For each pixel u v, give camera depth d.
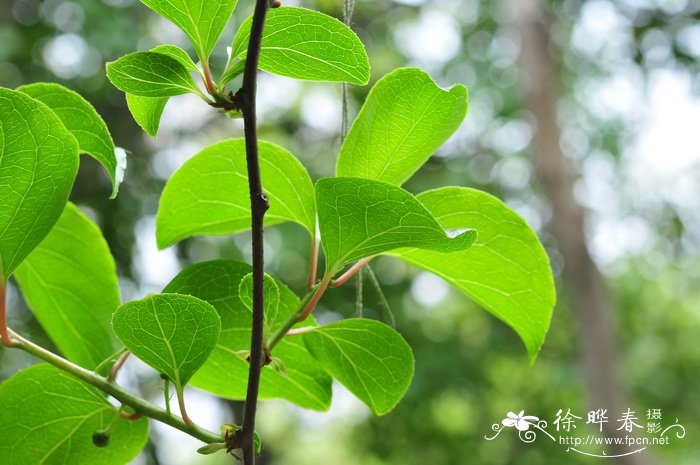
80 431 1.24
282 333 1.08
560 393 10.15
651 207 11.48
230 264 1.22
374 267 8.60
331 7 5.77
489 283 1.29
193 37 0.98
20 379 1.19
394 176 1.23
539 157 8.33
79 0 6.38
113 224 6.57
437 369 9.02
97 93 6.51
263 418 10.44
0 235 1.05
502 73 10.34
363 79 1.03
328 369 1.27
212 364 1.27
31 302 1.46
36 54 6.61
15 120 0.99
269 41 0.99
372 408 1.29
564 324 10.60
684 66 9.69
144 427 1.25
